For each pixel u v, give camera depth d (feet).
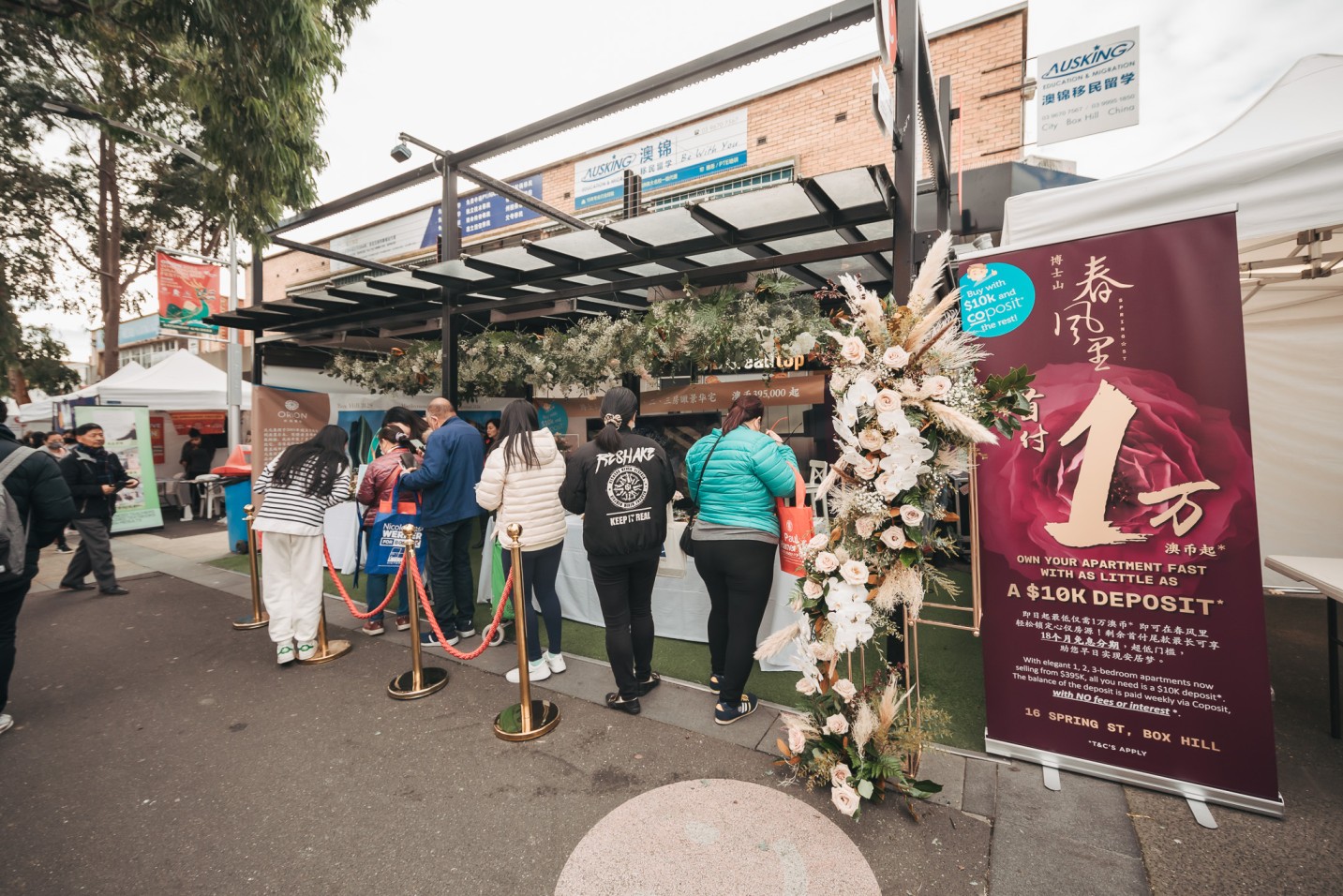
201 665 11.98
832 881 5.94
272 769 8.26
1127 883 5.78
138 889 6.14
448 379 16.15
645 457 9.34
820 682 7.47
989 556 8.03
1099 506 7.35
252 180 18.29
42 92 22.57
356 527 18.57
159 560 21.98
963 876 5.95
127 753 8.75
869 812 6.98
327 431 12.46
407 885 6.10
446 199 16.76
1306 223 7.72
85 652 12.80
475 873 6.24
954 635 12.71
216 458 38.73
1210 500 6.80
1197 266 6.88
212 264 29.60
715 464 8.86
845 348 6.73
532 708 9.61
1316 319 14.73
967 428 6.08
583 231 11.32
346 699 10.34
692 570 12.35
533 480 10.48
